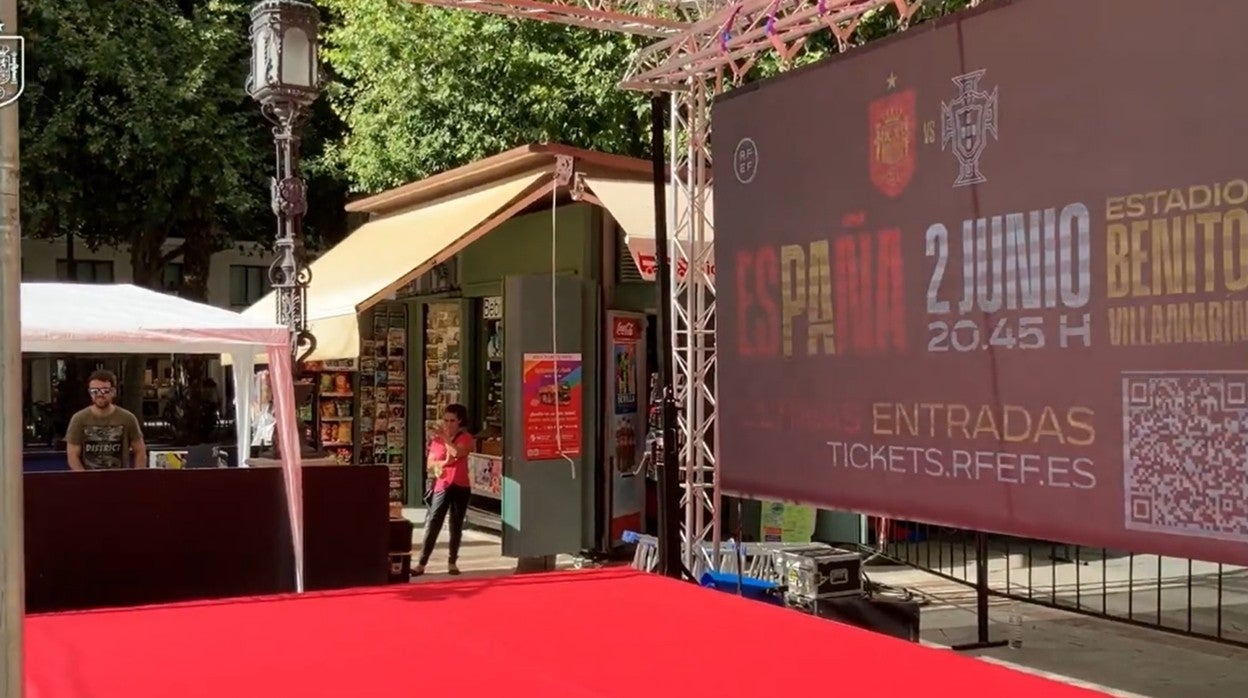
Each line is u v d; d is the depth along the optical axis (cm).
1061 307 472
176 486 678
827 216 601
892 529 1072
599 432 1047
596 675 340
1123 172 446
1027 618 830
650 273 880
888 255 563
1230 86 407
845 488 590
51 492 647
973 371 516
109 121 1493
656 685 328
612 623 419
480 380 1244
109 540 661
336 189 1808
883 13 923
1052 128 475
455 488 976
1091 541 459
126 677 336
